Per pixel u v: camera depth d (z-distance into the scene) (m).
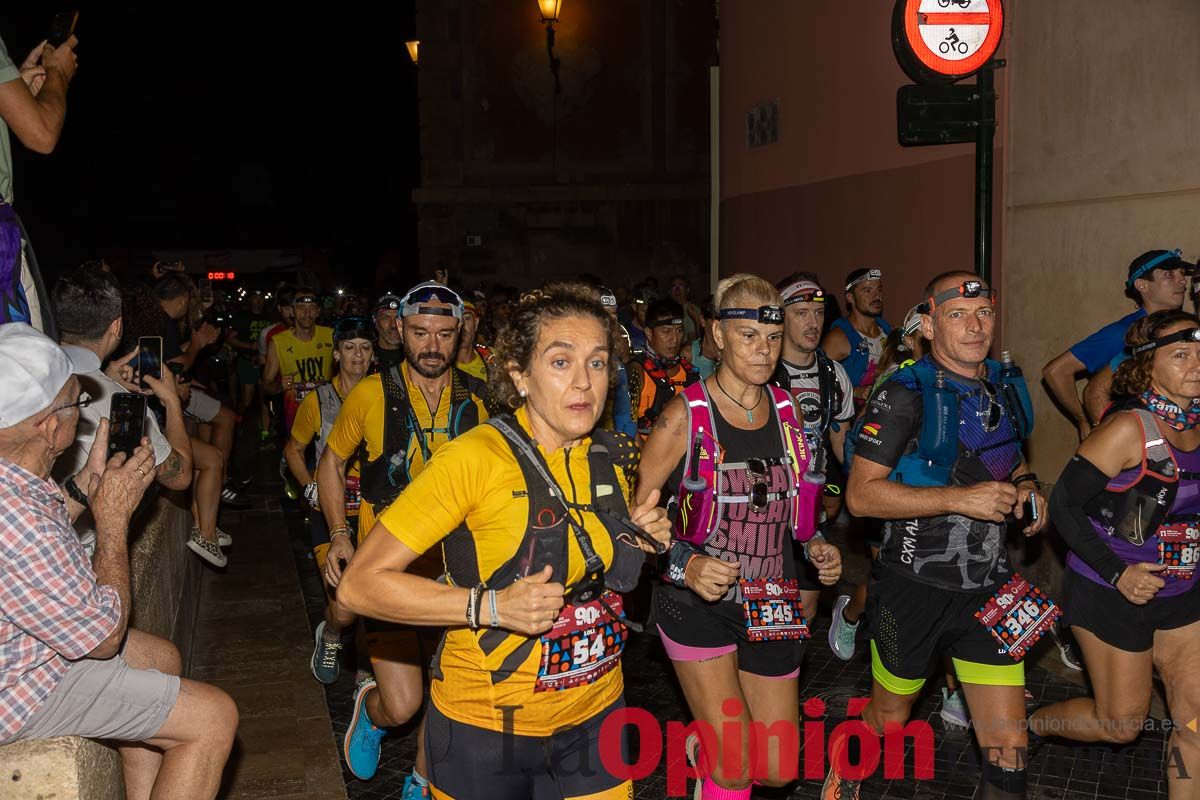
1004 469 3.63
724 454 3.43
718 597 3.23
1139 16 5.82
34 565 2.47
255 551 8.17
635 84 19.25
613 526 2.59
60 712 2.64
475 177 19.12
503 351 2.60
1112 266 6.09
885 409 3.56
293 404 8.81
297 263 26.95
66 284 3.99
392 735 4.79
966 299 3.58
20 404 2.52
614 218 19.30
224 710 2.98
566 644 2.56
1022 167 6.82
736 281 3.47
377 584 2.43
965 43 5.86
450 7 18.78
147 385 4.30
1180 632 3.63
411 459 3.95
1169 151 5.67
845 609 5.14
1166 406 3.56
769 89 10.13
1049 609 3.45
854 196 8.71
